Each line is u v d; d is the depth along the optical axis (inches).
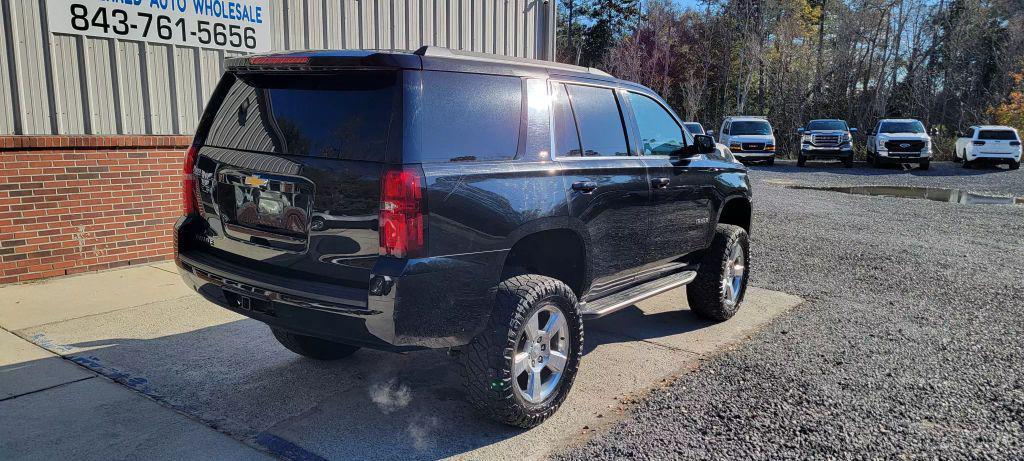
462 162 134.3
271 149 139.2
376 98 129.9
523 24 458.0
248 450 136.4
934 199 650.8
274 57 140.3
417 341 127.3
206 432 143.1
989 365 191.5
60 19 254.8
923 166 1024.2
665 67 2161.7
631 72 2153.1
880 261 340.2
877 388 173.5
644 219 184.1
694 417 155.4
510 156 145.2
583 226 159.8
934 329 225.1
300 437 142.6
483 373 138.7
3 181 245.3
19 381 164.9
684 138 211.3
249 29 313.1
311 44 338.6
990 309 251.1
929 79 1859.0
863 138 1473.9
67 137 258.2
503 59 153.2
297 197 133.1
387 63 128.0
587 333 218.2
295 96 139.4
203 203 152.0
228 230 146.6
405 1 377.4
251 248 141.9
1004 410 161.3
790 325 228.5
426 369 182.5
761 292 273.6
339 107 133.2
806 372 184.1
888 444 143.6
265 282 133.2
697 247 212.5
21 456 130.4
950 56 1849.2
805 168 1079.6
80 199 265.3
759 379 178.9
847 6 2018.9
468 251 132.6
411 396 164.9
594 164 166.6
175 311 224.1
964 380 179.6
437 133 131.0
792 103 1769.2
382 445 140.1
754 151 1117.1
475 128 138.9
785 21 1971.0
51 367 174.2
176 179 293.1
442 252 128.3
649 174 184.9
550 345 153.6
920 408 161.8
